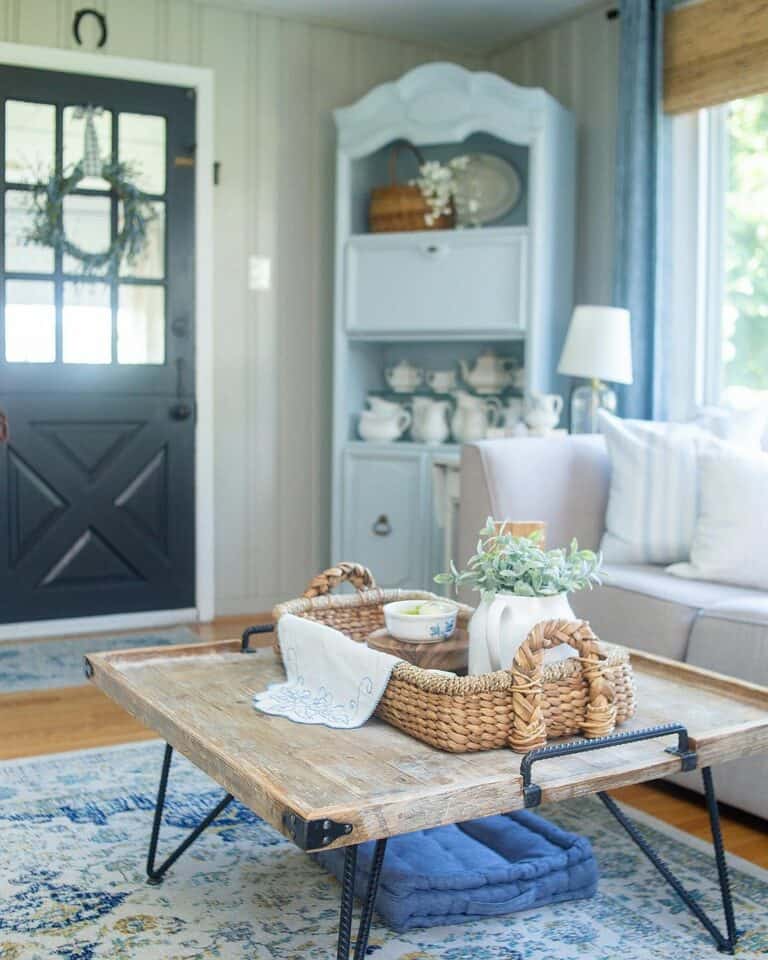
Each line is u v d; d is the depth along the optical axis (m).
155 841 2.21
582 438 3.47
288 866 2.30
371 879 1.69
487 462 3.25
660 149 4.07
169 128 4.59
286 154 4.89
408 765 1.64
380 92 4.61
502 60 5.21
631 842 2.44
